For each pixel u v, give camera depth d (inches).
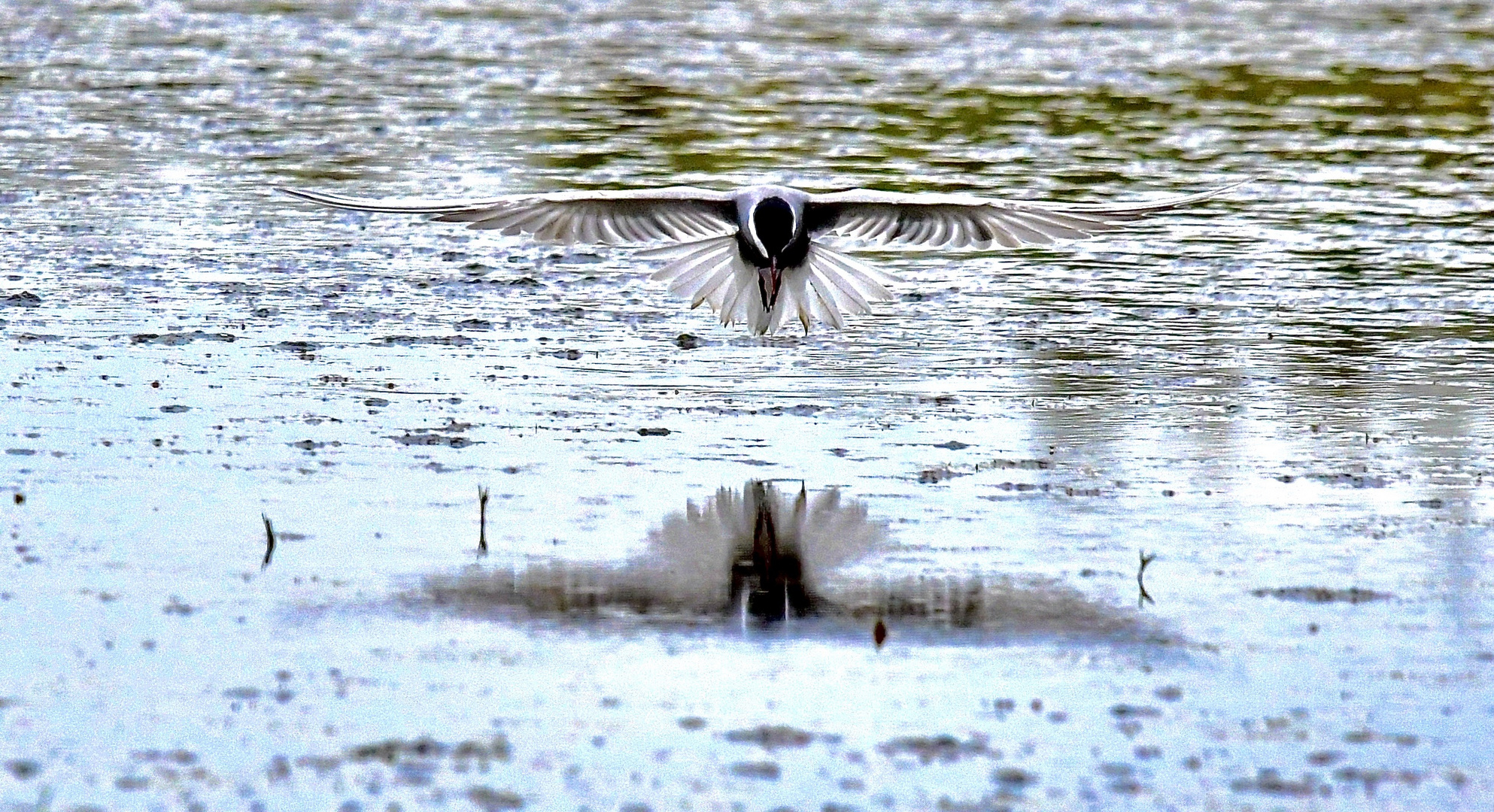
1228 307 791.7
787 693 415.5
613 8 1772.9
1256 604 466.3
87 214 927.7
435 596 466.9
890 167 1072.8
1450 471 573.3
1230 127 1223.5
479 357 694.5
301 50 1515.7
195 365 672.4
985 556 499.2
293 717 399.2
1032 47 1553.9
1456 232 934.4
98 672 418.9
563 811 362.6
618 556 497.4
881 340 732.7
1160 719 403.2
